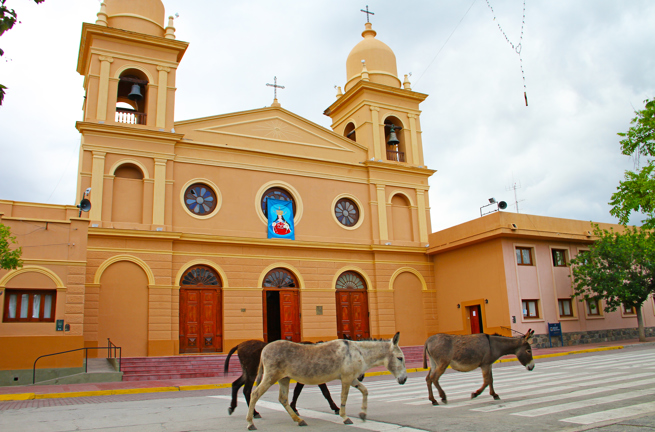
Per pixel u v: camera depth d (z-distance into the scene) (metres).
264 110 27.09
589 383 10.90
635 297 25.14
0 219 17.31
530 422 6.96
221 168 25.28
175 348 22.09
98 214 21.95
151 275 22.16
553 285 26.28
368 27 33.91
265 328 24.73
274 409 9.77
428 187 30.73
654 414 7.00
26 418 9.05
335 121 32.91
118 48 24.05
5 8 5.59
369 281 27.58
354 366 7.88
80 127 22.42
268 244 25.08
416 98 31.64
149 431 7.39
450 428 6.79
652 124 11.40
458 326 27.48
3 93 5.75
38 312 17.45
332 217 27.55
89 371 17.77
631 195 11.70
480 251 26.50
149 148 23.56
